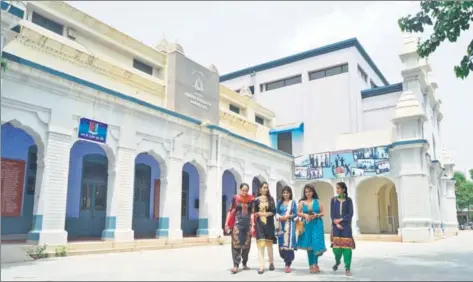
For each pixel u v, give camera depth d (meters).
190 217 18.67
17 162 12.18
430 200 20.00
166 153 14.16
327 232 23.62
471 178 46.38
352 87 24.75
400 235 18.77
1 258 8.09
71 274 6.16
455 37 8.83
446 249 12.88
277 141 26.56
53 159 10.33
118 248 11.27
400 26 9.48
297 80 27.66
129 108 12.73
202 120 17.12
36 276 5.96
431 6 9.10
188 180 18.84
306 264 8.03
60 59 12.62
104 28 14.31
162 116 13.94
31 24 12.02
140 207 16.03
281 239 6.84
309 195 6.93
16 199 12.05
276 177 21.69
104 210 14.88
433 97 25.80
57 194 10.31
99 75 13.85
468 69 8.60
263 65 29.08
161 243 12.86
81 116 11.24
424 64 26.27
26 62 9.66
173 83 16.06
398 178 19.77
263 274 6.32
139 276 5.89
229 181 21.58
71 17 13.36
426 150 19.50
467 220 57.09
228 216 6.85
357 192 21.52
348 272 6.40
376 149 20.67
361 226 23.47
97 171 14.81
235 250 6.62
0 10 7.85
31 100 9.95
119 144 12.30
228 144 17.52
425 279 5.84
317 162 22.72
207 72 18.03
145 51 15.87
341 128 24.66
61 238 10.14
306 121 26.16
